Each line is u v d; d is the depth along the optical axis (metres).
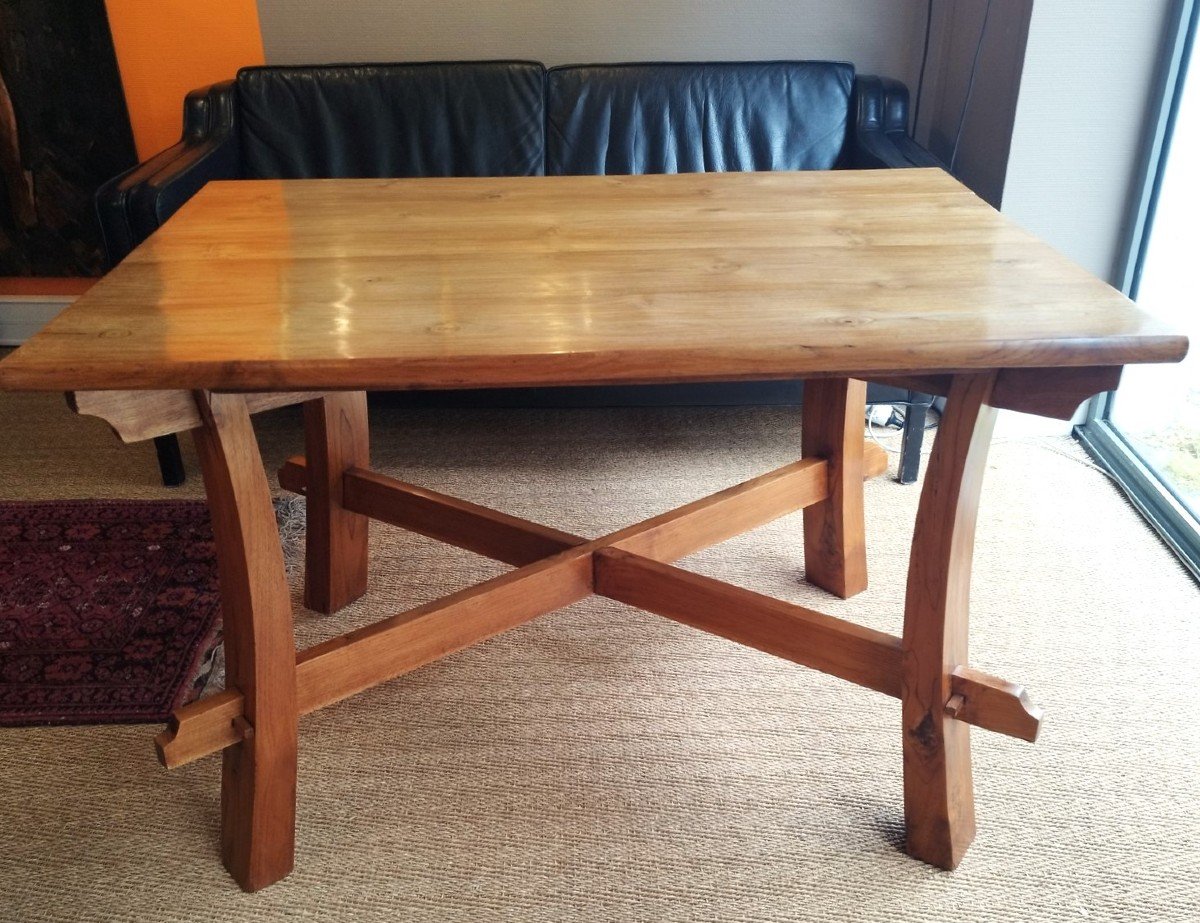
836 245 1.44
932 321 1.16
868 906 1.36
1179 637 1.88
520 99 2.62
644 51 2.90
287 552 2.17
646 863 1.43
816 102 2.64
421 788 1.56
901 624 1.92
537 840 1.47
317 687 1.39
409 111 2.61
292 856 1.42
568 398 2.46
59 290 3.11
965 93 2.63
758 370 1.10
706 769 1.59
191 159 2.38
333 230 1.53
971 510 1.33
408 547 2.18
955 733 1.38
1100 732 1.66
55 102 2.87
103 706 1.72
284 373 1.07
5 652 1.85
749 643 1.54
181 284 1.30
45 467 2.52
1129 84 2.26
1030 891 1.38
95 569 2.09
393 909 1.37
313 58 2.89
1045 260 1.37
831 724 1.69
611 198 1.70
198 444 1.25
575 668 1.83
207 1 2.82
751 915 1.35
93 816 1.52
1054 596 1.99
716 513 1.76
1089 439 2.56
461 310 1.21
